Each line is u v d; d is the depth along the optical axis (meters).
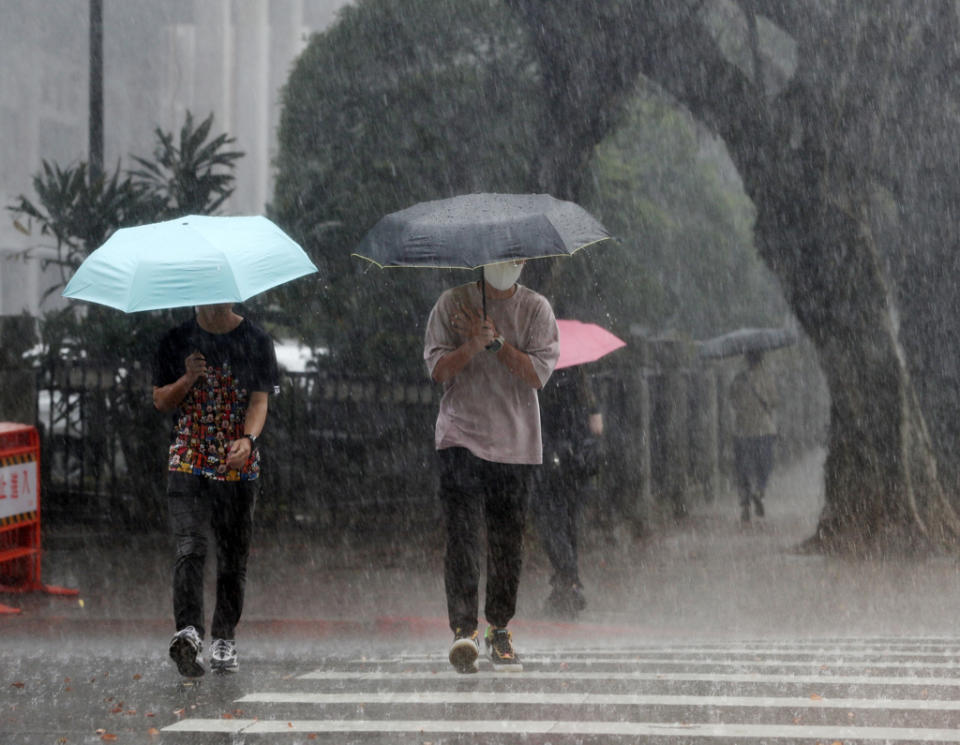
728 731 16.64
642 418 55.41
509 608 22.50
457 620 21.77
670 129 78.38
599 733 16.52
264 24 96.19
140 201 55.66
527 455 22.05
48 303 59.56
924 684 20.78
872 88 50.00
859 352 50.31
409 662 24.31
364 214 63.25
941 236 55.19
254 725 17.20
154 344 51.59
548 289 52.72
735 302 91.44
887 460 49.94
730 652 26.34
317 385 54.84
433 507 56.38
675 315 83.06
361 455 55.41
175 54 98.31
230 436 22.09
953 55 51.56
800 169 50.44
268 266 20.98
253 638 31.23
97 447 51.53
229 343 22.09
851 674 21.97
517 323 22.03
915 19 50.75
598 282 66.94
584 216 21.89
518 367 21.52
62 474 51.81
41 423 51.56
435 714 18.00
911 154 54.31
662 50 51.53
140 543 47.75
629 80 52.72
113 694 20.00
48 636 29.89
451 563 21.83
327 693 19.95
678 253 82.50
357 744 15.96
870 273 50.44
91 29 57.72
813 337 51.28
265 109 96.50
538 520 35.88
